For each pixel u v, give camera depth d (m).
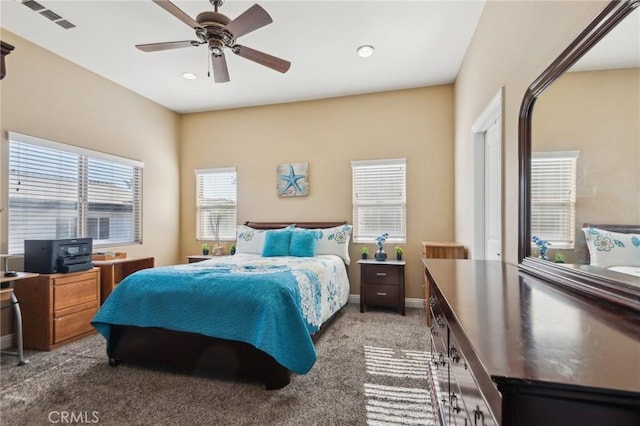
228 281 2.26
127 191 4.18
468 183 3.19
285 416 1.79
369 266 3.80
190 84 4.03
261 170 4.79
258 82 3.98
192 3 2.52
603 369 0.57
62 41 3.05
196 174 5.05
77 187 3.54
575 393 0.52
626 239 0.92
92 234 3.71
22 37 2.97
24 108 3.01
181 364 2.27
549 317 0.88
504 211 2.06
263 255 3.92
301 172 4.59
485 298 1.09
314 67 3.59
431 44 3.13
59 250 2.87
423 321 3.49
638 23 0.91
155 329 2.33
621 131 0.96
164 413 1.82
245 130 4.87
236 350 2.16
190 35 2.95
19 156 2.99
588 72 1.13
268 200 4.75
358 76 3.84
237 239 4.46
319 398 1.97
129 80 3.91
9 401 1.94
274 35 2.96
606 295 0.99
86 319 3.06
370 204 4.36
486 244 2.87
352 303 4.29
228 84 4.04
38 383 2.16
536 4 1.60
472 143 2.98
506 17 2.04
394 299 3.74
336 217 4.47
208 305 2.17
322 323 2.90
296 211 4.63
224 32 2.26
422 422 1.74
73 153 3.48
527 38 1.71
